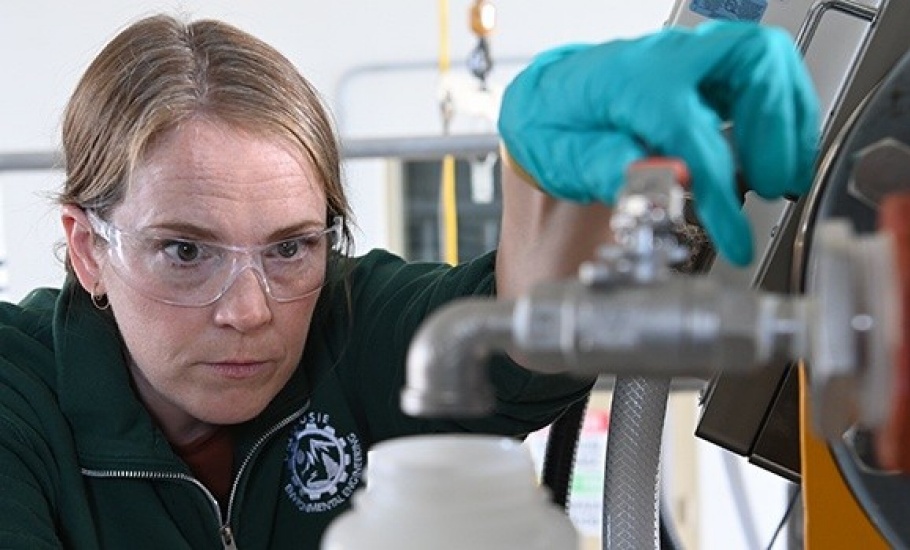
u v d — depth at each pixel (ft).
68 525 3.79
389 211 11.16
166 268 3.52
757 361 1.62
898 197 1.59
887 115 2.09
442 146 5.33
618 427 3.04
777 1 3.20
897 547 2.06
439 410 1.70
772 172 2.16
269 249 3.55
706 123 2.05
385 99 11.15
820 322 1.54
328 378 4.19
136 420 3.89
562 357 1.67
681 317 1.61
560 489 3.78
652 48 2.19
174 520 3.98
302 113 3.67
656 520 3.04
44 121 11.09
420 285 4.14
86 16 10.99
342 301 4.21
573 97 2.31
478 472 2.03
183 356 3.61
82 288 4.00
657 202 1.73
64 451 3.82
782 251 2.97
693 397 9.51
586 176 2.26
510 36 11.03
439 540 1.99
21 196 10.77
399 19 11.06
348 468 4.15
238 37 3.80
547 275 3.24
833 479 2.41
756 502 9.80
